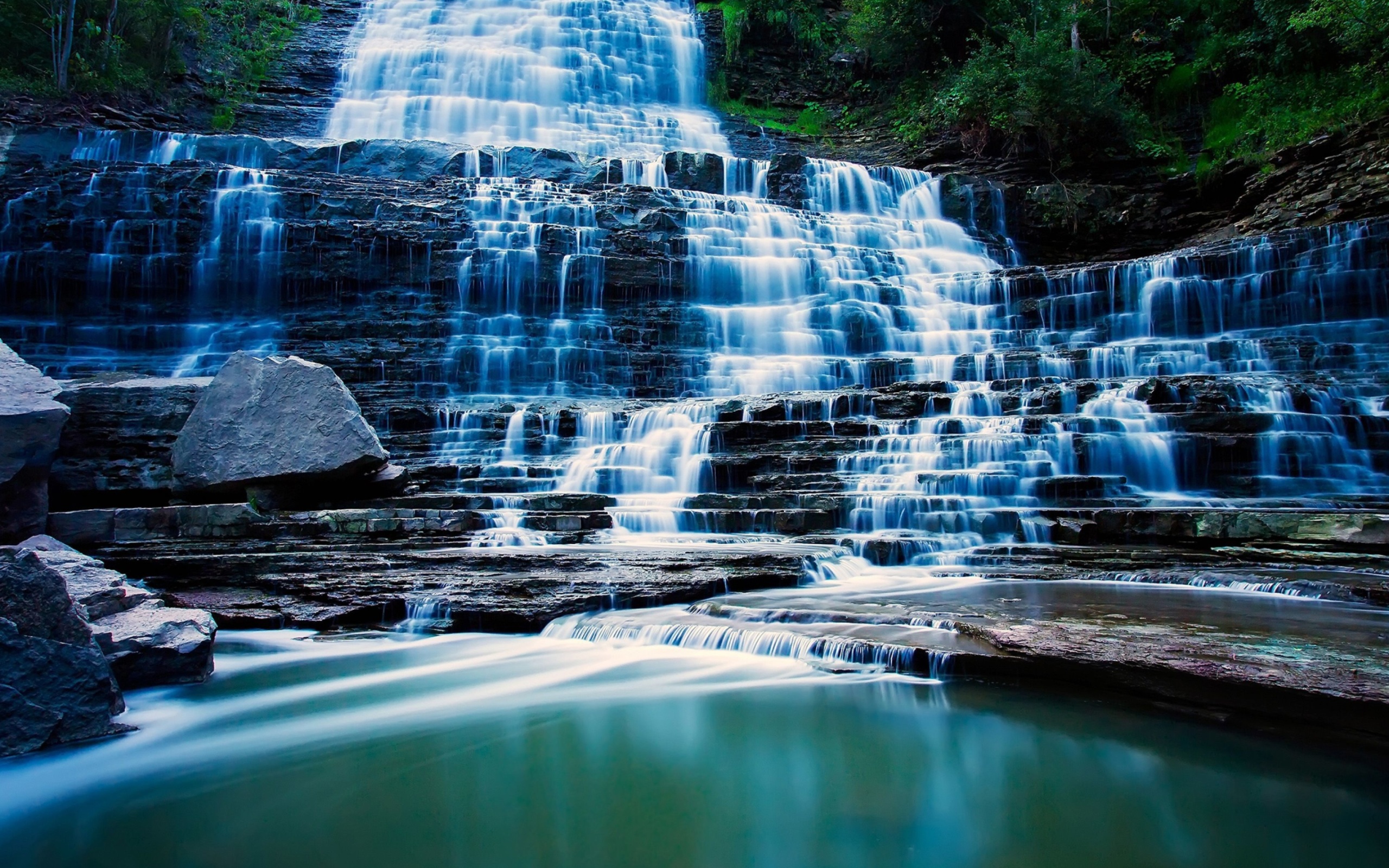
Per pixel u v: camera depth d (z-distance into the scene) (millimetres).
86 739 5773
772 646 7375
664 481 14133
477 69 32031
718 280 22359
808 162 27203
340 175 23047
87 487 12266
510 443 15555
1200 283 19547
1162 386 14789
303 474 12125
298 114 29391
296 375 12664
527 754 5512
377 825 4574
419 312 20406
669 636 7926
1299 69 25297
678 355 20266
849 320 21234
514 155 25672
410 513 11438
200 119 27766
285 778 5191
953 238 25953
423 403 16734
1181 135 27984
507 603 8781
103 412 12773
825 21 37188
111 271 19422
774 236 24188
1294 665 5762
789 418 15625
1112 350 17859
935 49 33000
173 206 20234
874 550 11055
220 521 11117
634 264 21812
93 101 25031
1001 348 20703
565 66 33531
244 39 30891
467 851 4254
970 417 14500
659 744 5617
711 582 9219
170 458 12766
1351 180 21078
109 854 4293
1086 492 12469
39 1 24719
